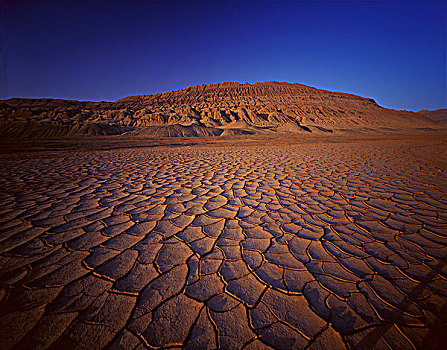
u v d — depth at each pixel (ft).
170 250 5.53
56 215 7.75
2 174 14.92
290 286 4.25
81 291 4.08
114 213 7.95
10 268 4.73
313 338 3.19
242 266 4.89
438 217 7.63
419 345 3.05
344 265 4.93
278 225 7.00
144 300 3.89
